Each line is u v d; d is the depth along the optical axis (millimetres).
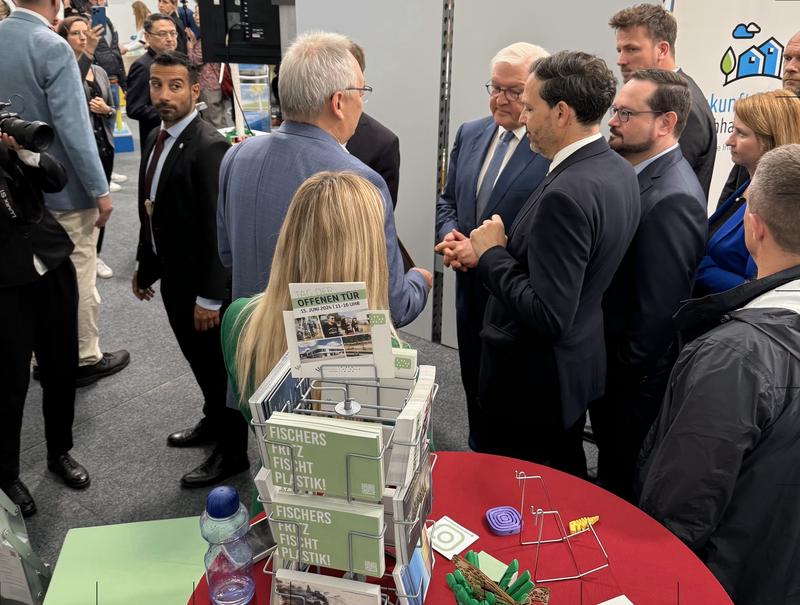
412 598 920
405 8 3066
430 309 3482
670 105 1761
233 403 1448
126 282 4199
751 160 1817
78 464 2365
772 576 1146
